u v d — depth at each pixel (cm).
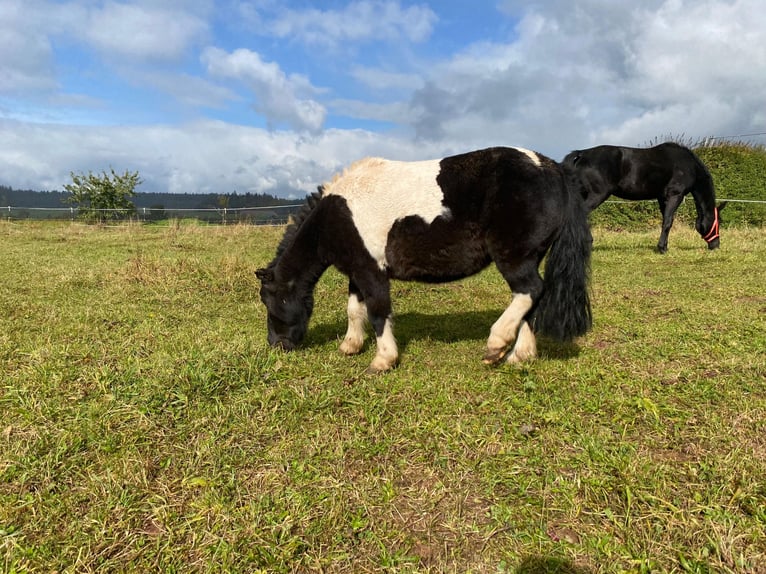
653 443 277
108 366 357
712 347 418
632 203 1434
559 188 362
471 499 236
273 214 1881
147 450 272
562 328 374
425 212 365
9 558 195
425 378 373
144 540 207
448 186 362
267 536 208
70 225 1602
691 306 559
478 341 470
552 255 374
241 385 348
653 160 909
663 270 801
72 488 242
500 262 367
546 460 262
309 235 413
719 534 198
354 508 229
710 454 260
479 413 318
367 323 523
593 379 363
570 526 214
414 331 511
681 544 199
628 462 252
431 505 230
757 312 525
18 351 389
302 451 276
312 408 322
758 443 271
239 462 265
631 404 320
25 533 210
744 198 1365
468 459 266
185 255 947
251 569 193
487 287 708
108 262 861
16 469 248
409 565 195
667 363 393
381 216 373
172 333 467
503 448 272
